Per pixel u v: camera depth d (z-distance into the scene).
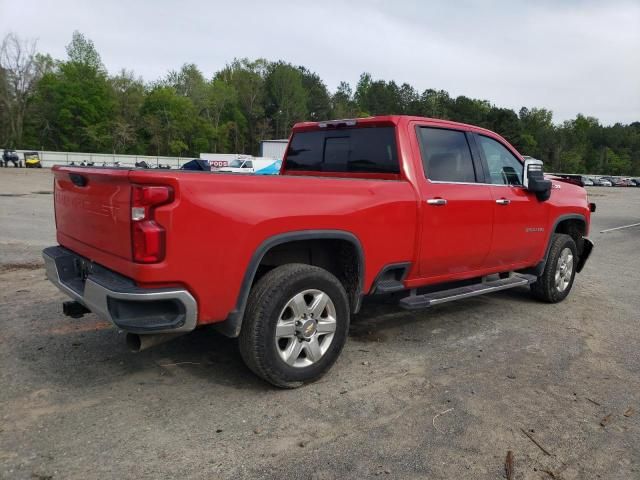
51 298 5.66
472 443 3.07
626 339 5.07
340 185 3.85
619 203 30.31
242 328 3.45
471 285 5.16
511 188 5.36
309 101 113.94
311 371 3.70
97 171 3.24
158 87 83.44
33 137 74.62
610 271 8.68
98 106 76.81
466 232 4.77
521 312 5.88
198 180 3.07
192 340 4.56
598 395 3.78
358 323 5.26
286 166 5.52
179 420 3.20
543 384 3.94
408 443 3.04
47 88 75.00
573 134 127.69
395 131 4.42
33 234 9.96
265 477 2.67
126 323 2.97
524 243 5.54
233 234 3.20
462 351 4.57
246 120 100.06
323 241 3.99
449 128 4.81
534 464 2.89
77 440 2.94
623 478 2.80
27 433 2.99
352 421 3.27
